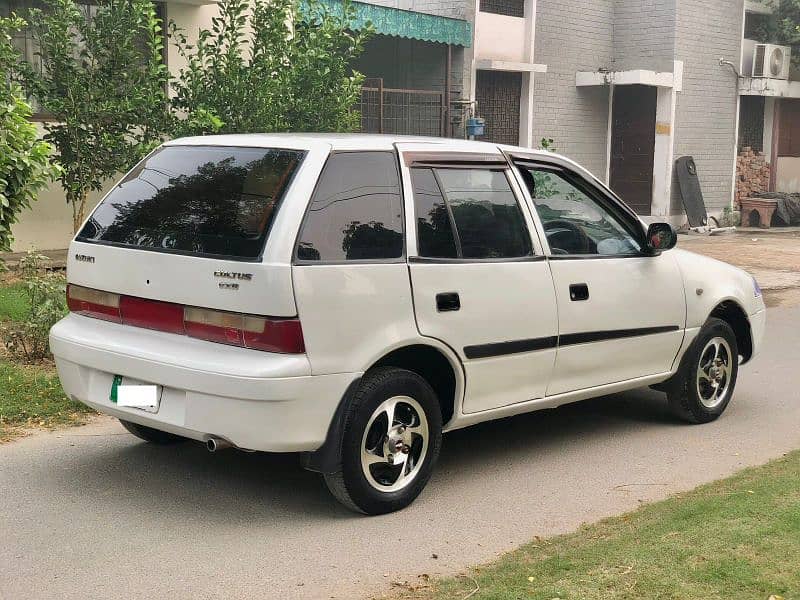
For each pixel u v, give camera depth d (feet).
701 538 14.25
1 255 38.78
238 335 14.65
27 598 12.76
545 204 18.80
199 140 17.37
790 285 45.60
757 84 73.10
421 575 13.67
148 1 36.65
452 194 17.08
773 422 22.65
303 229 14.78
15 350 24.94
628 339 19.93
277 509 16.30
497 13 61.00
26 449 19.02
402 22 53.11
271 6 37.68
